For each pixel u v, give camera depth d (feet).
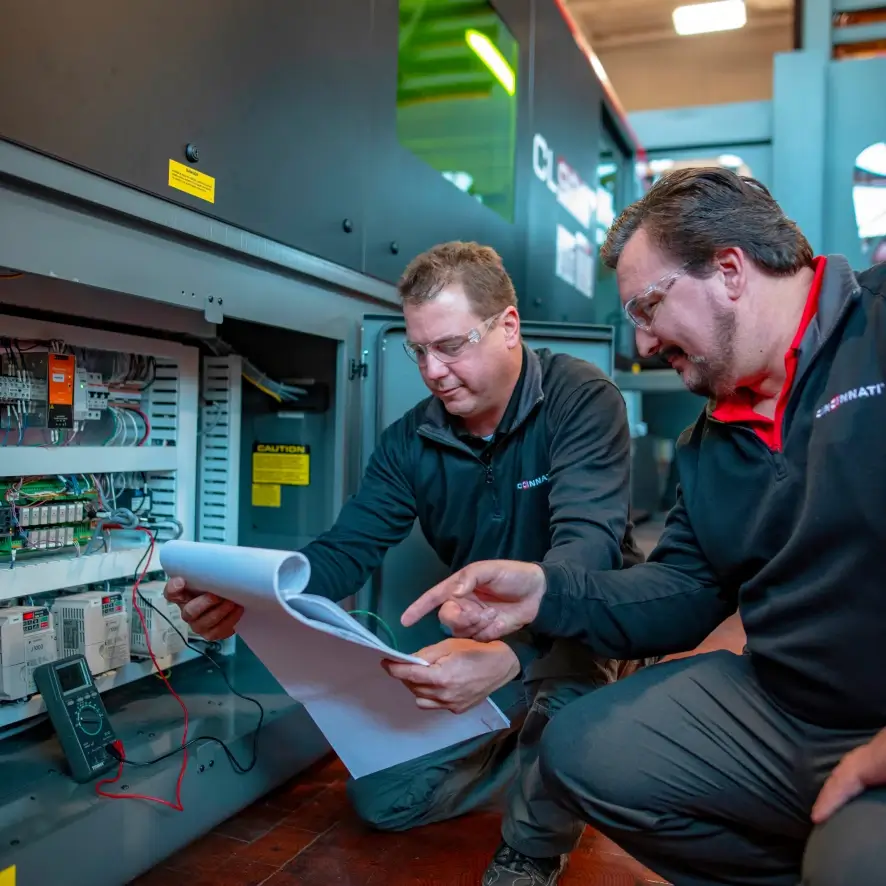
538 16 9.89
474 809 5.26
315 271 5.65
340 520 4.93
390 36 6.56
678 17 22.50
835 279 3.18
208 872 4.37
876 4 14.14
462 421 4.86
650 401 18.95
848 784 2.81
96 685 5.15
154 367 6.07
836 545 2.99
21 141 3.45
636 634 3.69
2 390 4.78
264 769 5.21
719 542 3.60
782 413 3.30
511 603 3.43
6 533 4.81
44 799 4.09
